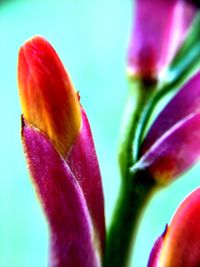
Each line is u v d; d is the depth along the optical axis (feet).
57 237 0.29
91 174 0.30
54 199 0.29
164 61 0.40
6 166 0.87
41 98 0.29
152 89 0.40
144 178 0.35
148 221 0.83
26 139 0.29
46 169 0.29
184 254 0.30
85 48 0.94
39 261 0.83
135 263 0.81
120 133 0.36
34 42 0.29
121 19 0.94
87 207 0.30
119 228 0.34
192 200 0.30
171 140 0.35
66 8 0.96
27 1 0.95
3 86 0.93
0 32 0.95
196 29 0.42
